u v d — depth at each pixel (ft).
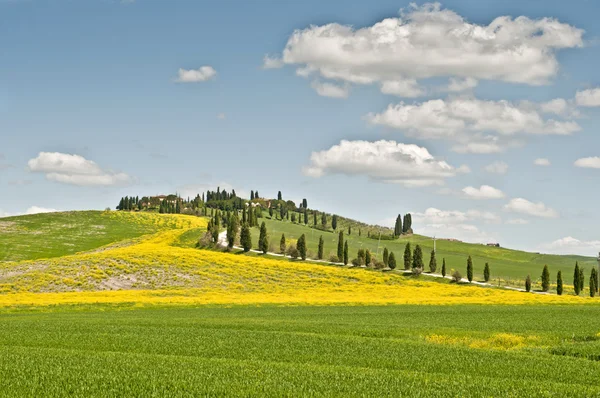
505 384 80.59
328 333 147.43
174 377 78.43
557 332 156.04
